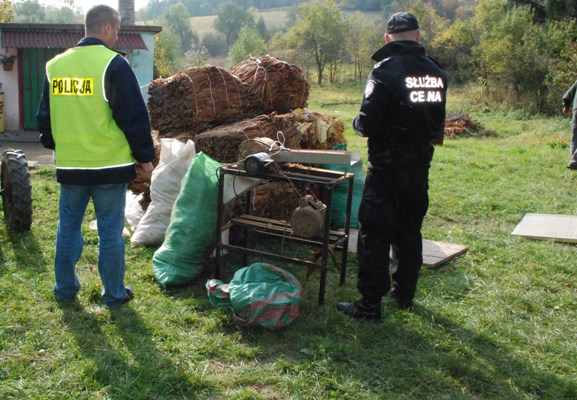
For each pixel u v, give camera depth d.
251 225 4.60
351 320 4.02
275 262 5.13
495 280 4.97
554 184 9.24
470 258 5.50
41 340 3.55
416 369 3.44
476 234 6.32
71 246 4.02
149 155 3.88
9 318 3.77
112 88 3.77
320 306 4.24
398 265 4.25
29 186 5.35
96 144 3.81
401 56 3.83
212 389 3.19
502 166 10.63
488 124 19.92
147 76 13.92
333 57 38.62
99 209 3.95
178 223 4.57
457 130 17.27
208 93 5.73
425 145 3.93
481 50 25.50
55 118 3.86
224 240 5.03
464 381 3.39
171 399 3.08
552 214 7.14
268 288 3.88
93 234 5.50
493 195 8.18
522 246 5.93
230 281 4.37
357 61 39.25
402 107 3.77
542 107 22.77
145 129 3.83
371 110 3.74
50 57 13.39
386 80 3.75
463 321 4.11
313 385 3.27
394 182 3.88
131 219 6.00
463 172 9.88
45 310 3.93
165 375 3.24
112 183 3.87
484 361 3.61
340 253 5.42
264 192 5.45
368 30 39.22
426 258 5.28
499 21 24.94
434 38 33.38
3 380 3.13
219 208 4.42
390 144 3.84
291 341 3.74
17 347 3.46
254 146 4.49
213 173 4.65
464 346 3.73
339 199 5.93
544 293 4.71
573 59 20.86
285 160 4.33
